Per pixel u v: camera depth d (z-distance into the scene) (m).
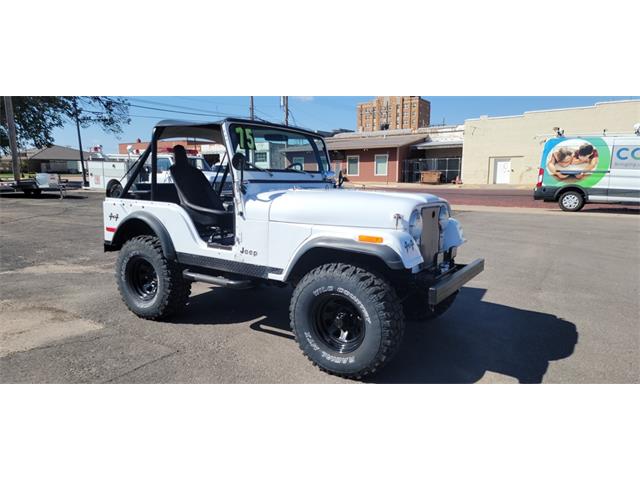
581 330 4.21
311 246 3.22
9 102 20.52
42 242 8.82
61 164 70.44
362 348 3.06
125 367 3.33
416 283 3.24
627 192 13.73
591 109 26.86
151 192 4.59
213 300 5.00
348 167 35.84
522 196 21.14
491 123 30.44
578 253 7.88
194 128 4.12
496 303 5.04
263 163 4.11
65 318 4.37
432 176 32.03
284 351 3.66
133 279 4.47
